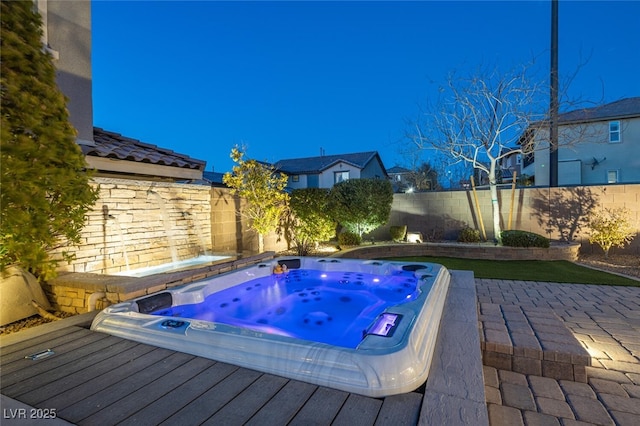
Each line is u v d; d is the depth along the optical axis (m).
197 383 1.97
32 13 2.77
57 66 5.04
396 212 10.56
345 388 1.89
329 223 8.77
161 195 5.99
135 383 1.97
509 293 5.11
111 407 1.73
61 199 3.21
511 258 8.03
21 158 2.71
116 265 5.18
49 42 4.93
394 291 5.27
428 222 10.26
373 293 5.32
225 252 7.14
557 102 9.25
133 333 2.64
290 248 9.14
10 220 2.74
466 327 2.94
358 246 8.90
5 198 2.69
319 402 1.78
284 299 5.08
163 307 3.61
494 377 2.70
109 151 5.00
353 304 4.89
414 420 1.63
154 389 1.90
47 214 3.13
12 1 2.62
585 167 15.28
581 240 8.71
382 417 1.65
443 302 3.60
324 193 8.77
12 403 1.76
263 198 7.12
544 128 9.55
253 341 2.26
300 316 4.48
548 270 6.82
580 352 2.65
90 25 5.53
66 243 4.41
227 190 7.44
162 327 2.62
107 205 5.06
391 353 2.02
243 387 1.92
